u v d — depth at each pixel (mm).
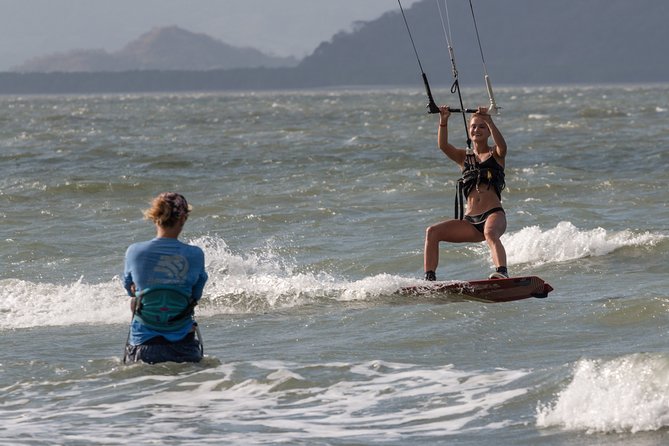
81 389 27719
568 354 30000
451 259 49938
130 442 22297
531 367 28406
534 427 22203
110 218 68500
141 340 29484
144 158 113875
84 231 62594
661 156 103312
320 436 22641
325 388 27031
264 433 22984
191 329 29781
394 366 29125
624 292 39875
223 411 25109
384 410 24734
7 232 62219
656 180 82125
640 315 34719
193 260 29359
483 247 51656
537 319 35125
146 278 29109
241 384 27594
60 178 92125
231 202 75000
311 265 49656
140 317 29375
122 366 29500
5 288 43594
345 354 31109
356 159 107875
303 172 96062
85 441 22438
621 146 119188
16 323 37594
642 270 44969
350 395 26266
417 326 34656
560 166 97125
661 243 49500
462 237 40531
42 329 36500
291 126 198875
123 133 179375
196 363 29734
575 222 60812
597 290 40719
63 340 34469
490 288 38688
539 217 62875
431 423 23344
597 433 21266
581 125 175500
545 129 165375
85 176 94188
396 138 145750
